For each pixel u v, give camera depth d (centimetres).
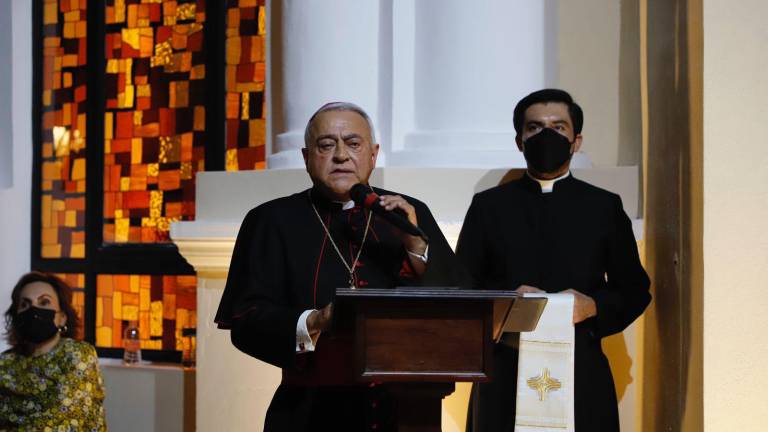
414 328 415
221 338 744
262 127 998
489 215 611
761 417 556
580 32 816
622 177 717
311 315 469
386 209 468
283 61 804
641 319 739
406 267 507
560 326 557
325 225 518
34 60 1095
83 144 1073
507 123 756
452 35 763
